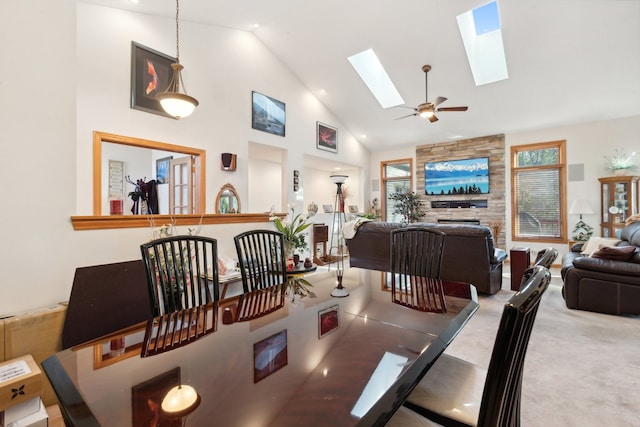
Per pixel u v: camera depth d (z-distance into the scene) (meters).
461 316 1.52
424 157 7.72
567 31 3.90
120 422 0.74
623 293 3.15
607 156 5.55
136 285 2.07
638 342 2.60
